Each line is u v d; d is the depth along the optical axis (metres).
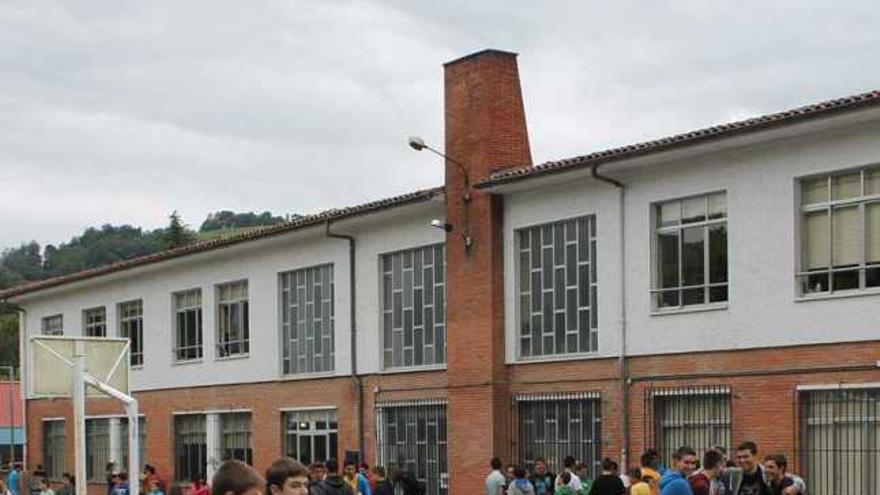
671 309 23.56
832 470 20.69
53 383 24.27
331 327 32.31
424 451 29.05
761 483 14.62
